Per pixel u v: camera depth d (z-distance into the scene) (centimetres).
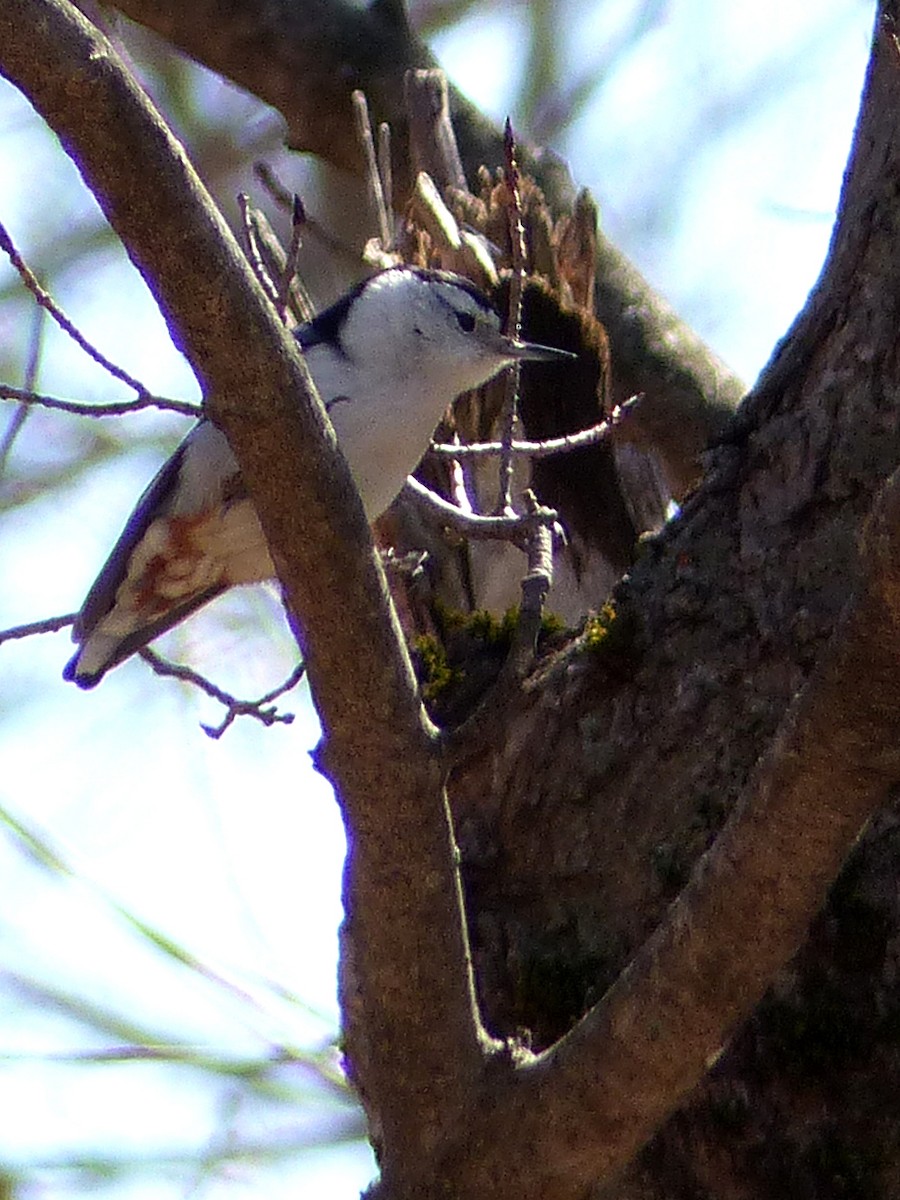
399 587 706
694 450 951
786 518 595
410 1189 500
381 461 664
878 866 552
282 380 430
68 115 401
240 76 1001
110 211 416
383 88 985
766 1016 548
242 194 540
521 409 812
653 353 954
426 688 638
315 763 489
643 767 586
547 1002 576
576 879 587
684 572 605
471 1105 491
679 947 448
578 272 855
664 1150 548
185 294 420
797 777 421
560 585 791
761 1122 541
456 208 869
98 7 853
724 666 587
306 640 459
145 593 665
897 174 609
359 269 1027
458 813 615
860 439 585
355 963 508
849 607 408
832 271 620
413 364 679
